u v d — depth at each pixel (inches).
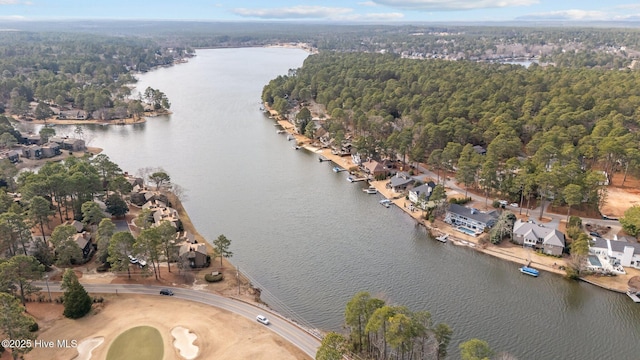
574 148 7042.3
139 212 5984.3
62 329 3727.9
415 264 5034.5
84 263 4758.9
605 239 5068.9
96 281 4434.1
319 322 4050.2
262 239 5551.2
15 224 4490.7
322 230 5836.6
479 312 4192.9
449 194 6737.2
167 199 6348.4
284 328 3828.7
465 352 2960.1
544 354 3668.8
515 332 3922.2
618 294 4436.5
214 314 3981.3
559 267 4872.0
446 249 5374.0
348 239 5605.3
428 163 7490.2
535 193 6333.7
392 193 7032.5
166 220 5118.1
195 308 4062.5
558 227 5629.9
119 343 3575.3
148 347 3533.5
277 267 4923.7
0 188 6053.2
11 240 4419.3
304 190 7214.6
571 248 4977.9
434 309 4234.7
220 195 6919.3
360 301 3427.7
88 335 3663.9
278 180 7628.0
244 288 4443.9
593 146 7140.8
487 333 3905.0
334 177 7834.6
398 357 3363.7
